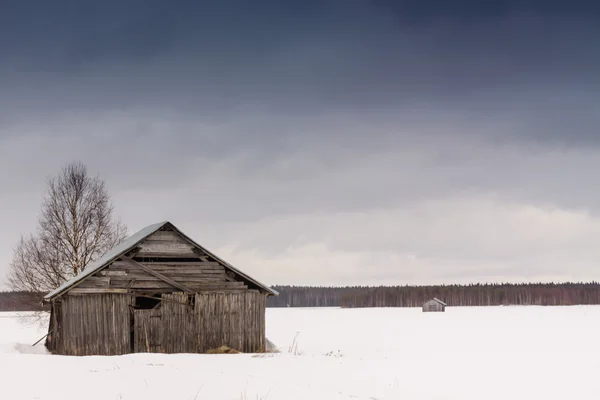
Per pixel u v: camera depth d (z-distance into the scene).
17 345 42.97
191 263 39.94
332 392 20.97
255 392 19.77
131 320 38.75
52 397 17.66
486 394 23.06
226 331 40.00
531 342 54.53
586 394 23.44
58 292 37.12
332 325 93.06
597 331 70.88
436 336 64.44
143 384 20.12
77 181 57.09
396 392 22.66
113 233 58.44
